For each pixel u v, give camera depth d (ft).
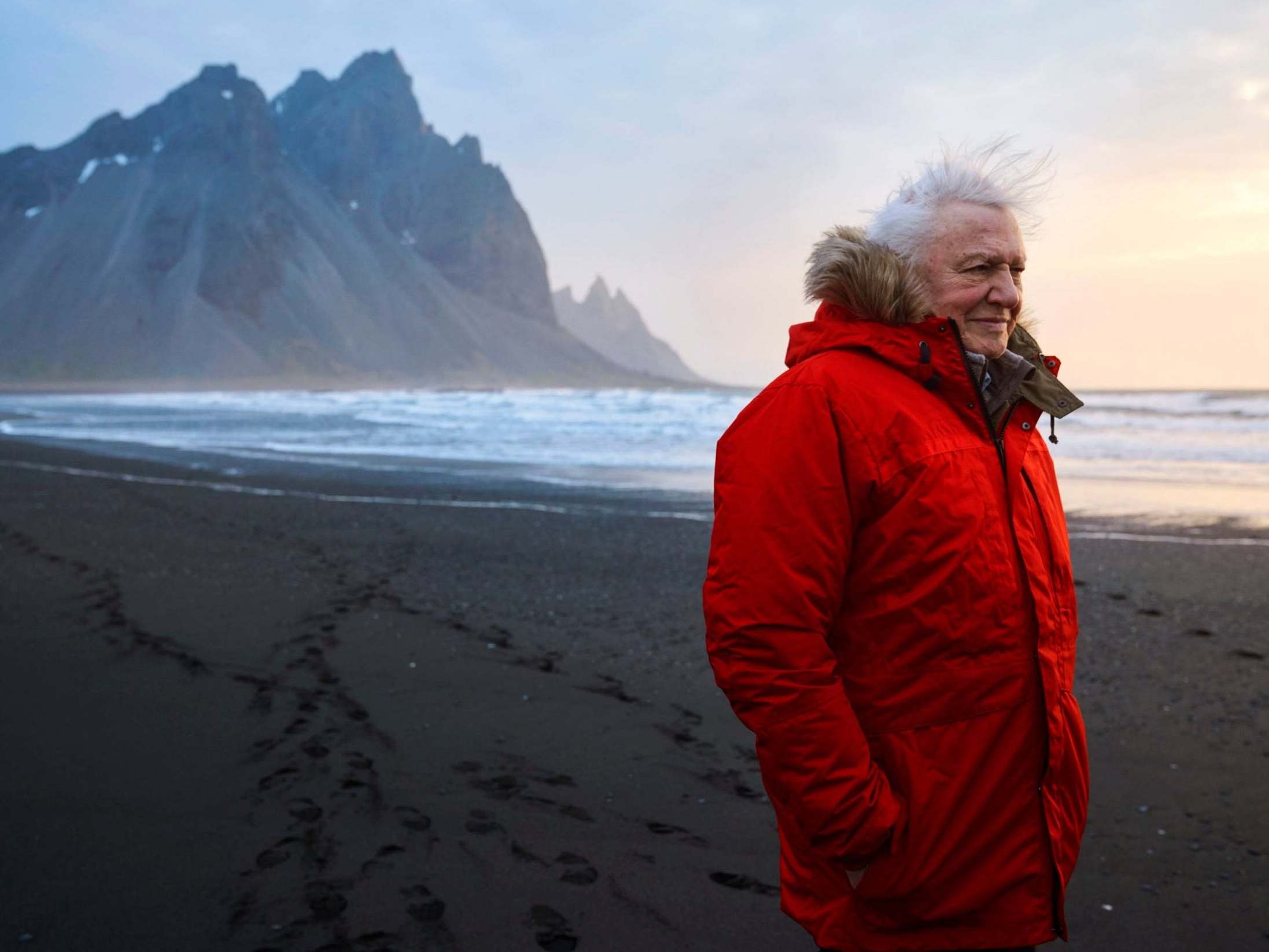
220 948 7.50
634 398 134.92
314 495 38.96
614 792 10.68
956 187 5.42
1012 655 5.00
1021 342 5.76
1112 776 11.30
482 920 7.97
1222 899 8.49
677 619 18.61
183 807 10.08
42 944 7.54
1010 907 5.00
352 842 9.34
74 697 13.61
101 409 180.45
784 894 5.46
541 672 15.17
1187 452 54.34
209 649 16.14
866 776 4.75
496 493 39.52
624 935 7.79
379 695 13.93
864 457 4.96
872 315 5.42
